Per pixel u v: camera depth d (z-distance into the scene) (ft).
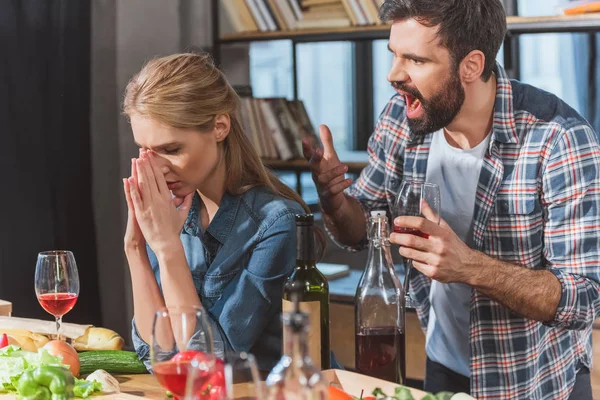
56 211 11.74
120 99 12.25
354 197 7.23
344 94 13.50
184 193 5.45
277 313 5.52
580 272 5.94
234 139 5.60
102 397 4.66
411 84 5.83
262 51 12.87
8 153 11.29
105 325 12.32
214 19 12.35
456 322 6.72
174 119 5.15
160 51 12.42
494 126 6.15
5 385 4.72
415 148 6.71
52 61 11.68
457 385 6.86
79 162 11.95
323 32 11.42
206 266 5.71
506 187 6.23
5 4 11.22
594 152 5.99
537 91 6.29
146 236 5.31
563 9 9.78
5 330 5.64
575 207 5.98
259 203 5.58
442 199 6.62
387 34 10.96
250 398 3.57
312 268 4.84
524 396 6.37
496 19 5.81
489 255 6.21
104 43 12.12
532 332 6.30
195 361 3.73
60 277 5.45
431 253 5.48
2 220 11.25
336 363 5.52
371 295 4.93
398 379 4.95
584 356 6.72
